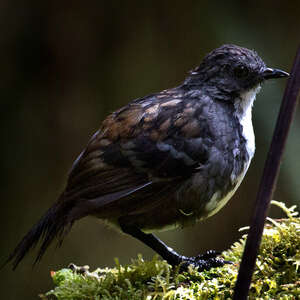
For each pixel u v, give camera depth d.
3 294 11.90
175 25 12.98
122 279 5.04
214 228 13.02
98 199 5.89
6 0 12.46
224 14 12.82
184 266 5.76
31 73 12.70
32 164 12.55
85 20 12.77
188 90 6.52
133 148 5.95
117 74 12.94
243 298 3.79
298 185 11.66
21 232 12.31
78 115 12.82
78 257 12.29
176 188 6.00
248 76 6.47
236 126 6.24
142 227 6.24
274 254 4.93
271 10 12.91
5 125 12.54
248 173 12.82
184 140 5.95
